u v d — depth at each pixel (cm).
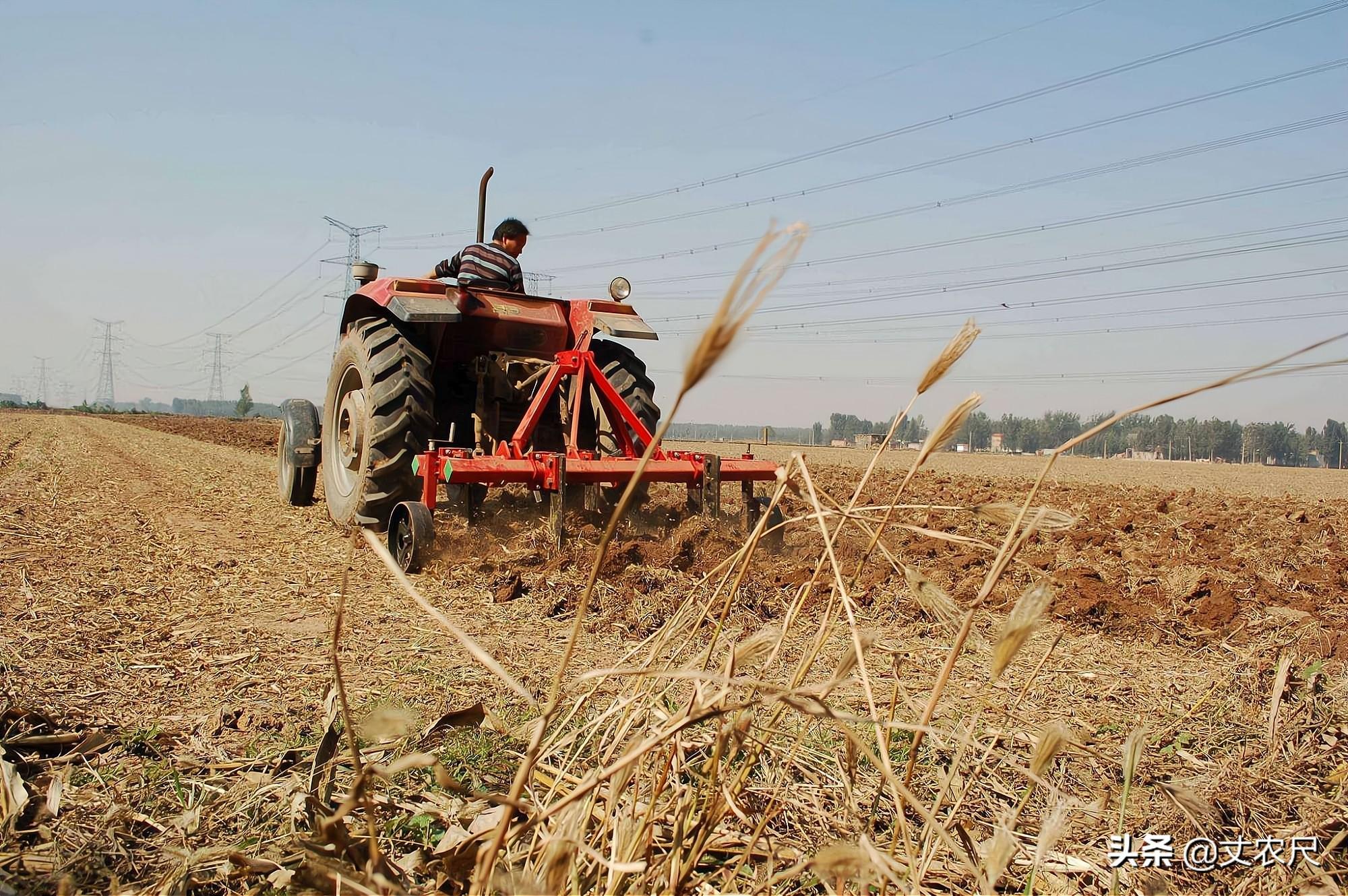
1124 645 418
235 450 2083
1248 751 277
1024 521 132
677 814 157
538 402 588
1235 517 1076
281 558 577
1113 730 297
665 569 520
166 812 219
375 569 542
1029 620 110
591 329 612
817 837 207
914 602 458
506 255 697
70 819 212
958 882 198
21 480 1096
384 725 115
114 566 537
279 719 286
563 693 122
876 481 1474
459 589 488
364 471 613
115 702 302
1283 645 408
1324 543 865
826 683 133
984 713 301
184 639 386
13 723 269
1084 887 203
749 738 156
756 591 468
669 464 581
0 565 524
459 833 192
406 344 631
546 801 168
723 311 81
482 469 523
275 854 193
